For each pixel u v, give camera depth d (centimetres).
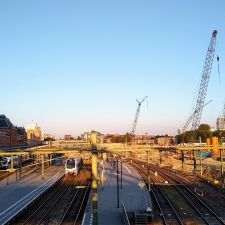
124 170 10212
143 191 6206
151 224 4041
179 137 19200
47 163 12006
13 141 15888
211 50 12338
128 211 4356
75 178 8762
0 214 4406
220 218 4325
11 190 6450
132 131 19688
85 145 9962
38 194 5922
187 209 4984
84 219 4138
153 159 15938
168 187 7100
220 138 16812
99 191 6247
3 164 9144
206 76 12794
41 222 4219
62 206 5253
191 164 12531
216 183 7456
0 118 15212
